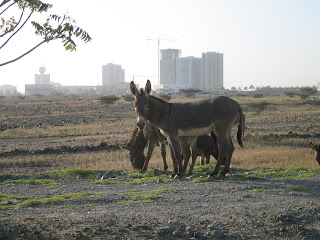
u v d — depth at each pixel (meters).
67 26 5.62
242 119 12.02
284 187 10.45
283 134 30.22
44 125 45.75
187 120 11.77
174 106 11.94
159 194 9.88
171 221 7.18
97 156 21.86
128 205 8.76
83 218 7.41
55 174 13.53
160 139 14.47
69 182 12.32
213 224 7.03
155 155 21.66
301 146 24.88
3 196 10.17
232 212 7.82
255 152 21.33
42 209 8.61
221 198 9.23
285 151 21.66
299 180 11.56
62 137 34.22
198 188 10.49
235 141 27.05
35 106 87.38
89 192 10.30
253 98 115.25
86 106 85.88
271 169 14.26
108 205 8.86
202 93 175.88
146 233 6.62
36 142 30.67
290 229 6.85
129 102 104.81
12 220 6.99
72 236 6.25
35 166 19.81
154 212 8.01
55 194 10.53
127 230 6.72
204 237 6.48
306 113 56.75
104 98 92.75
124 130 38.75
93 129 40.38
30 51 5.58
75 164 19.81
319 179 11.74
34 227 6.59
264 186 10.60
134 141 15.53
